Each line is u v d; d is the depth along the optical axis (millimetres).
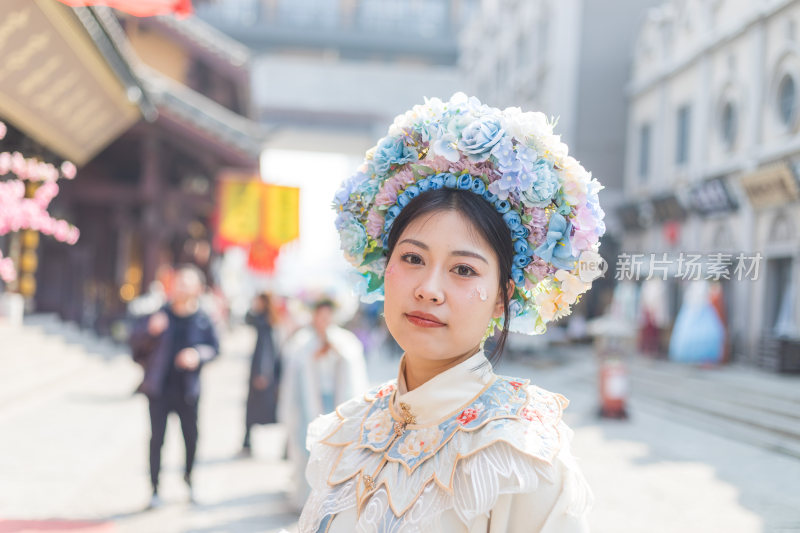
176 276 5102
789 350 11305
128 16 17141
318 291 5020
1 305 10938
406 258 1276
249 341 23828
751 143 13086
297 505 4902
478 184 1306
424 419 1269
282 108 37500
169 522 4602
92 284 16062
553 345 16047
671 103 17000
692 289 13055
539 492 1138
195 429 5086
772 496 5297
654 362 13461
